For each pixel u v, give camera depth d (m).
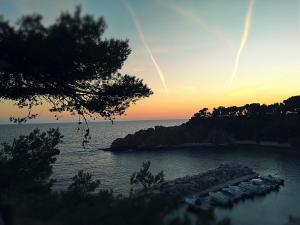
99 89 18.06
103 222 8.58
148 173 35.62
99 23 14.14
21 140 19.80
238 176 80.69
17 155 18.83
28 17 13.02
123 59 18.08
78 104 18.38
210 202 56.06
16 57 14.60
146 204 8.95
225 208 55.75
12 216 9.98
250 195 63.78
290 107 179.12
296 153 136.25
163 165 112.81
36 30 13.19
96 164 116.94
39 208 10.88
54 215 10.56
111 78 18.12
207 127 189.50
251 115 191.50
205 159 125.50
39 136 20.05
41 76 16.22
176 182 68.69
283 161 115.19
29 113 18.44
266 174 88.88
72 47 14.31
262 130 172.62
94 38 14.55
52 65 15.18
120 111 19.19
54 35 13.31
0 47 14.06
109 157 136.50
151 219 8.33
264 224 46.50
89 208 9.86
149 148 166.25
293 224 27.53
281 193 67.00
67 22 13.26
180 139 178.88
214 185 71.19
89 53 15.26
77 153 149.62
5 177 15.98
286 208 55.53
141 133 177.25
